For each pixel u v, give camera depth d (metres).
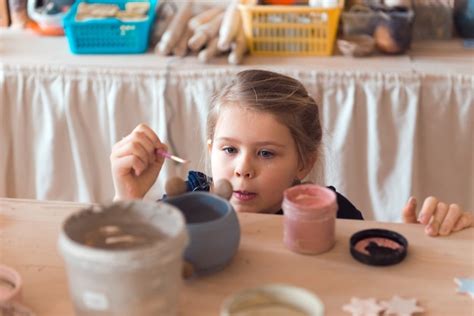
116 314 0.58
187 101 1.97
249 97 1.16
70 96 1.99
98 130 2.03
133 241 0.65
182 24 2.17
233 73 1.94
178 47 2.12
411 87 1.88
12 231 0.85
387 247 0.81
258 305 0.61
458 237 0.83
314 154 1.28
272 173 1.13
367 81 1.90
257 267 0.76
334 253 0.79
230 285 0.73
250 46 2.12
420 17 2.31
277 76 1.26
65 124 2.03
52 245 0.82
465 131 1.92
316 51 2.10
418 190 1.98
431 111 1.91
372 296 0.71
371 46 2.08
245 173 1.12
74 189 2.10
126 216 0.66
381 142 1.92
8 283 0.72
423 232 0.85
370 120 1.92
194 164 2.01
